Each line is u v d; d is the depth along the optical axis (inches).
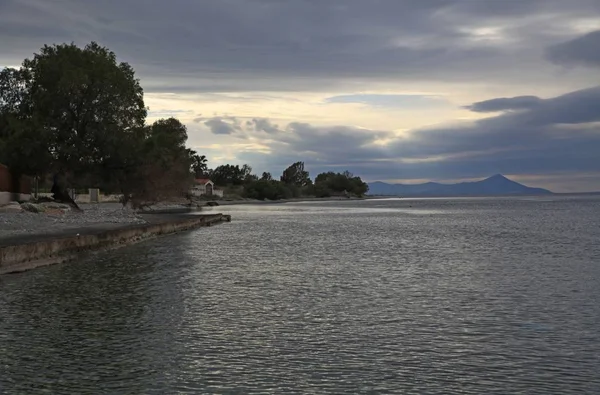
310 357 522.3
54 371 478.3
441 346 559.8
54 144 2361.0
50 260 1155.3
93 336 587.2
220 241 1817.2
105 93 2422.5
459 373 481.7
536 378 470.3
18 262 1048.8
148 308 728.3
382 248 1611.7
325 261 1273.4
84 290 858.8
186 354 527.5
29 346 550.0
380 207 6378.0
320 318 679.1
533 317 688.4
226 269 1117.7
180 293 839.7
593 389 446.3
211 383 453.4
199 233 2203.5
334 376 472.1
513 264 1233.4
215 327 629.3
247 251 1492.4
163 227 2059.5
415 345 562.9
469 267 1176.8
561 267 1180.5
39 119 2357.3
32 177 2645.2
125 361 505.4
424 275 1053.8
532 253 1481.3
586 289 890.7
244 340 577.6
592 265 1213.7
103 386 444.1
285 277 1014.4
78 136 2416.3
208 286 905.5
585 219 3503.9
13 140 2310.5
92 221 2010.3
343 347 554.9
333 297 817.5
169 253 1418.6
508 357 524.4
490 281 978.7
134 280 960.9
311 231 2357.3
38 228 1626.5
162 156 2662.4
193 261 1248.2
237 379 462.9
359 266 1184.8
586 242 1835.6
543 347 556.7
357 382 458.9
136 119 2581.2
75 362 502.0
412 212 4817.9
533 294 847.7
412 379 466.9
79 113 2420.0
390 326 640.4
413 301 791.1
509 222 3166.8
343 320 668.7
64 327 624.4
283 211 4884.4
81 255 1304.1
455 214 4392.2
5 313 693.3
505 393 438.6
